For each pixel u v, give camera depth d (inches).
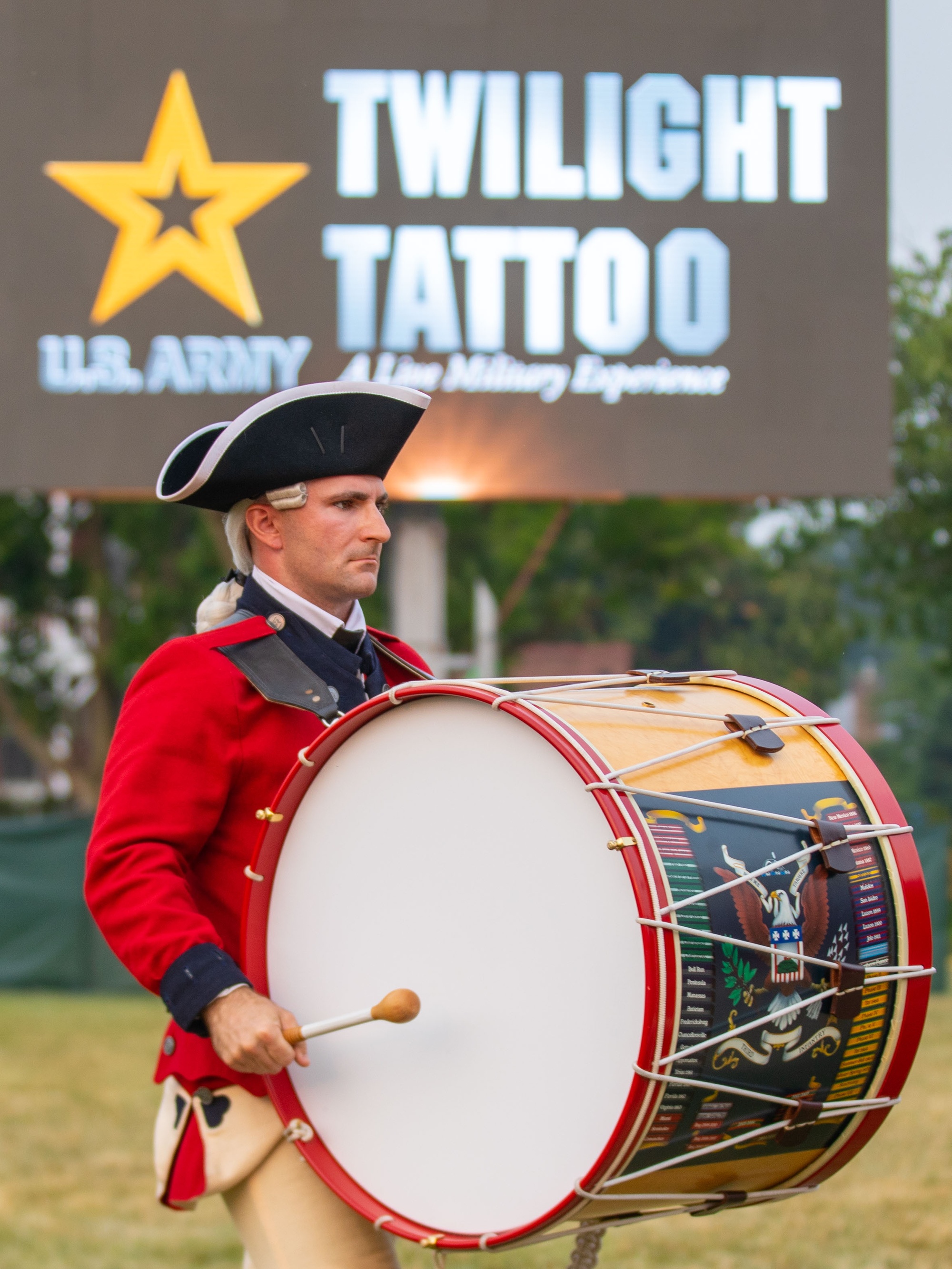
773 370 1035.9
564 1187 215.9
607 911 213.6
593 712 235.5
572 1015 217.0
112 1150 660.7
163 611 2222.0
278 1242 253.9
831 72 1035.9
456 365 1032.2
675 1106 210.4
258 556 277.4
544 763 222.7
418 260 1030.4
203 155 1031.0
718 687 268.4
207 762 254.7
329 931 247.6
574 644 2883.9
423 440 1035.3
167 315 1033.5
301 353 1032.2
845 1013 226.7
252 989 233.5
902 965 234.8
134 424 1033.5
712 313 1035.9
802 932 221.9
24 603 2300.7
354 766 245.8
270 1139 252.8
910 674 5502.0
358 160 1030.4
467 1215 228.4
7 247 1031.0
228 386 1032.2
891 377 1064.8
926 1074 801.6
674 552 2399.1
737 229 1035.9
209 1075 254.4
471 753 231.5
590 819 216.5
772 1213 534.3
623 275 1033.5
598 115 1031.0
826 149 1035.9
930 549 1357.0
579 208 1034.1
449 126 1031.0
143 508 2237.9
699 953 207.8
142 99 1032.2
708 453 1035.9
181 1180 258.1
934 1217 521.0
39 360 1033.5
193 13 1031.0
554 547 2556.6
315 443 265.1
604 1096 212.4
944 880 1290.6
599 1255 487.2
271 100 1031.0
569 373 1033.5
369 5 1032.2
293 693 260.2
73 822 1280.8
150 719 255.3
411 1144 235.8
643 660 3730.3
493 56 1030.4
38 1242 516.1
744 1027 213.5
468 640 2395.4
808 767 244.7
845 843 231.8
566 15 1030.4
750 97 1034.1
